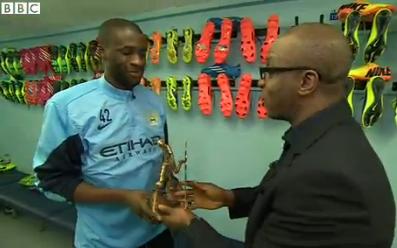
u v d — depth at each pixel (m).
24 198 2.89
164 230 1.35
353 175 0.64
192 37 2.19
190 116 2.40
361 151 0.68
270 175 0.83
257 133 2.12
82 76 2.95
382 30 1.48
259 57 2.00
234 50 2.09
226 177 2.30
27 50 3.35
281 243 0.71
